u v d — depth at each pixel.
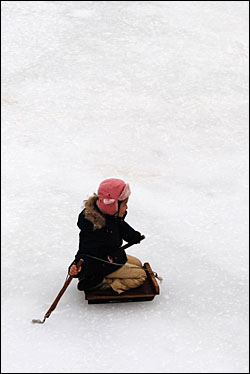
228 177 28.02
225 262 22.48
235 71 39.09
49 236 23.25
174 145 30.38
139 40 41.81
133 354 17.70
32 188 26.16
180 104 34.44
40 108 32.88
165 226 24.28
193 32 44.03
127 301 19.64
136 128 31.59
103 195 18.19
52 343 17.97
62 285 20.59
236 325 19.28
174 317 19.39
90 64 38.03
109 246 18.64
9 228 23.53
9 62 37.56
